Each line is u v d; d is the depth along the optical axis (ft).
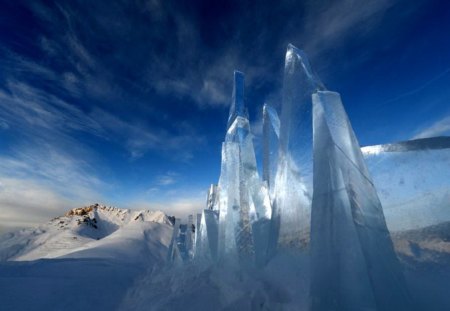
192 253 40.01
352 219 7.44
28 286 19.70
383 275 6.88
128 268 34.83
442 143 10.51
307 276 10.34
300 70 12.11
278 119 24.80
